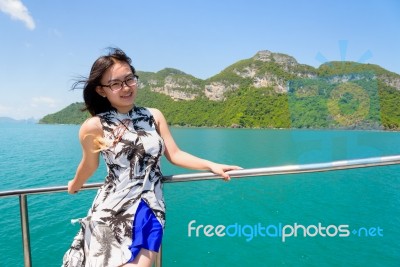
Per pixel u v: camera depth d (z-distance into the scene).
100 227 1.80
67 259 1.84
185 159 2.12
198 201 15.39
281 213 13.55
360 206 14.26
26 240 2.28
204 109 158.25
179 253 9.84
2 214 13.64
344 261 9.30
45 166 30.72
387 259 9.37
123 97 1.95
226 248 10.11
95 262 1.74
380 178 19.39
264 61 162.00
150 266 1.75
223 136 77.25
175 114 165.75
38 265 9.35
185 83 180.75
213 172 2.06
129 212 1.80
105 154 1.91
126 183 1.86
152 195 1.87
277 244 10.34
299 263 9.20
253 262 9.29
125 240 1.76
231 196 16.17
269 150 44.94
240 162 34.03
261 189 17.47
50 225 12.27
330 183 18.44
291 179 19.66
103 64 1.92
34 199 15.70
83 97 2.06
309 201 15.12
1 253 10.05
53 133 105.12
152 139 1.94
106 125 1.94
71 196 16.16
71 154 41.19
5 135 90.00
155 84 190.12
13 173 26.94
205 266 9.14
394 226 11.77
